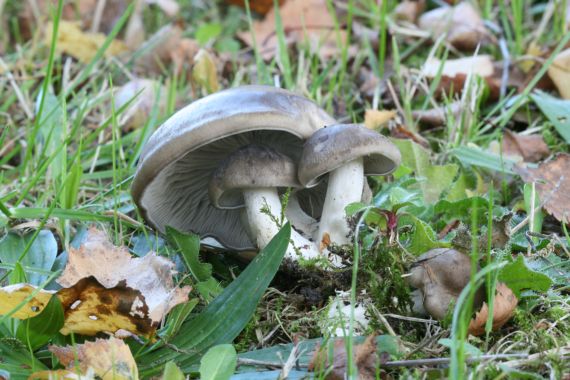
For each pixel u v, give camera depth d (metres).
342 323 0.56
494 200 0.68
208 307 0.59
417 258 0.59
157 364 0.57
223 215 0.66
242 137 0.62
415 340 0.58
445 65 0.82
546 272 0.61
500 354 0.56
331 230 0.62
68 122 0.78
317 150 0.60
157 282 0.58
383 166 0.63
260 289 0.58
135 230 0.66
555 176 0.67
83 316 0.57
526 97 0.76
